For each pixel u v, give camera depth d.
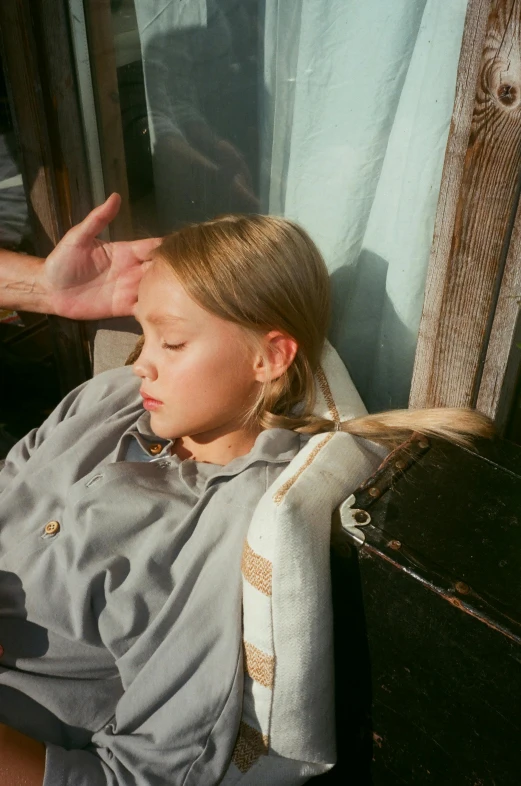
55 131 1.61
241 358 1.07
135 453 1.23
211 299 1.02
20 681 1.03
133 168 1.82
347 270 1.51
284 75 1.44
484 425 1.07
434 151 1.23
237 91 1.58
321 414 1.20
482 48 0.96
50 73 1.53
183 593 0.99
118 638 1.01
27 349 2.57
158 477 1.15
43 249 1.81
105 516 1.08
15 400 2.34
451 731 0.87
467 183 1.06
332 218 1.47
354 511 0.90
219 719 0.91
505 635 0.75
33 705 1.02
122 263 1.51
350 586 0.90
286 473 0.98
